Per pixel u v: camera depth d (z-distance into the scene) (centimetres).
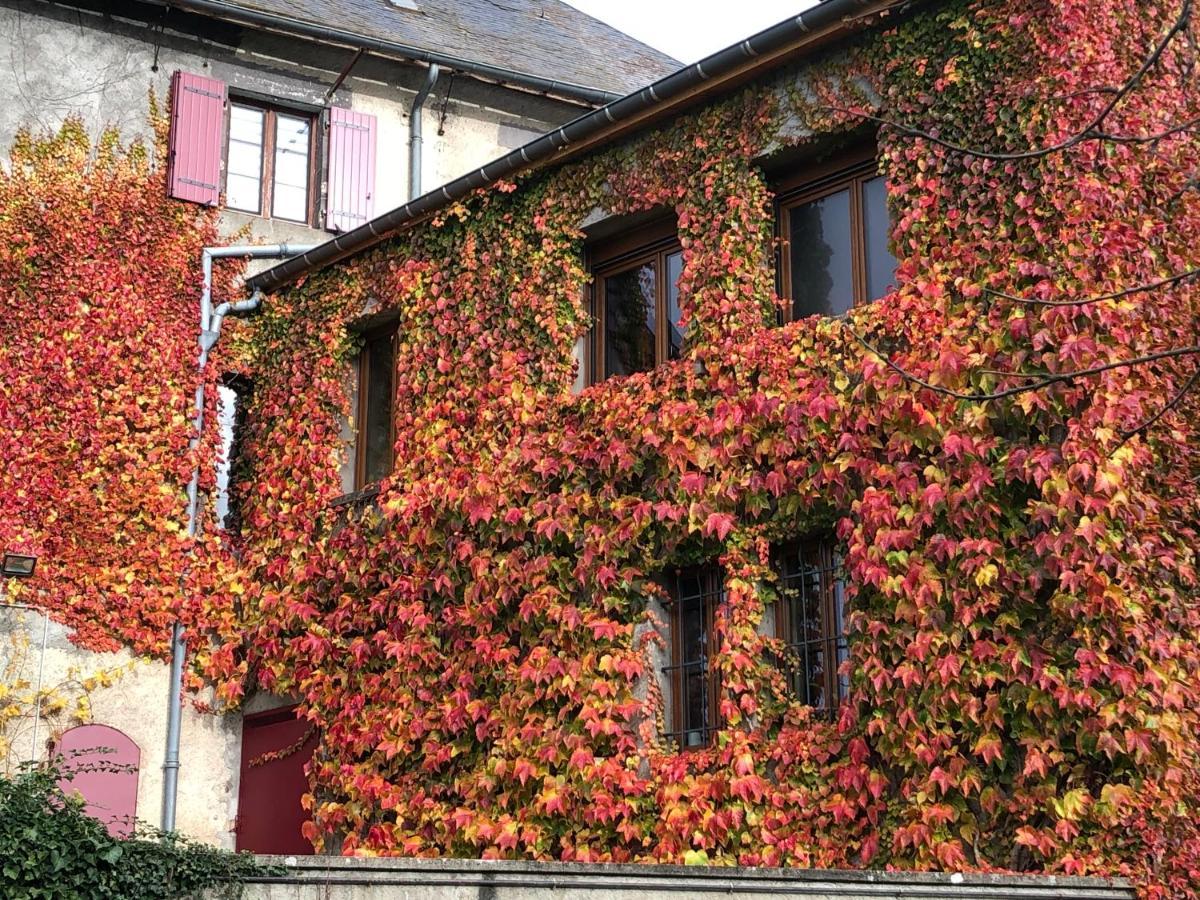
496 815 1084
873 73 1002
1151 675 795
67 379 1334
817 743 922
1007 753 834
